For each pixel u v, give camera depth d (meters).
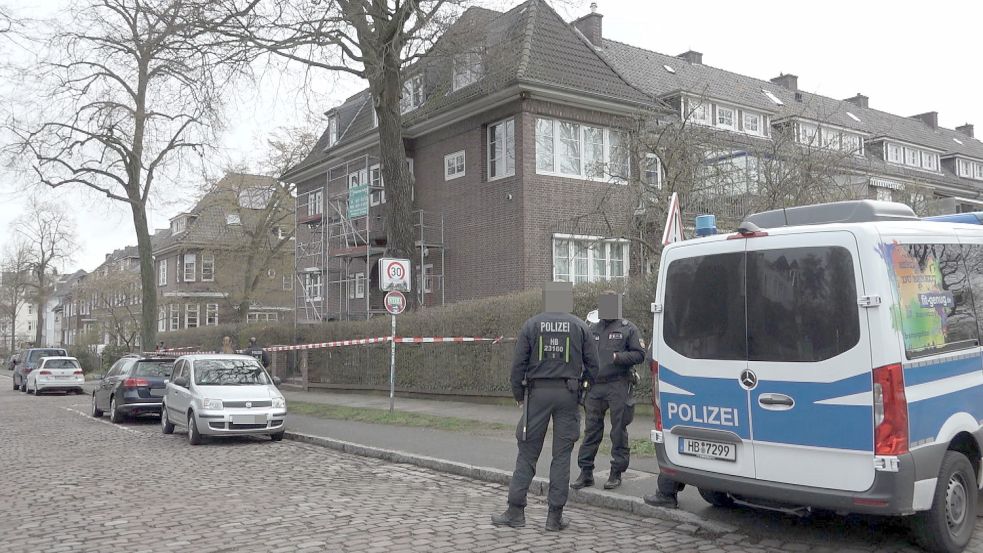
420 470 9.66
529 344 6.38
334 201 29.33
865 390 5.06
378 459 10.70
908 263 5.41
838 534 5.94
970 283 6.09
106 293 44.28
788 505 5.73
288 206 37.06
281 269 41.06
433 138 24.44
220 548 5.91
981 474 5.82
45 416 19.14
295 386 24.23
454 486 8.55
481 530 6.38
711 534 6.12
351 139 27.78
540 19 22.78
